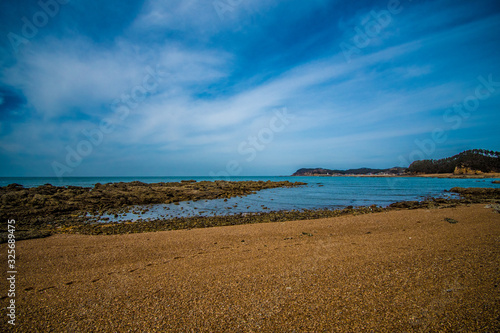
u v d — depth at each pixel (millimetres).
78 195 28750
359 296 5523
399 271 6902
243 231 13891
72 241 12172
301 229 14039
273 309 5109
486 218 15016
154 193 33875
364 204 29000
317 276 6738
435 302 5168
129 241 11969
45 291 6371
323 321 4637
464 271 6688
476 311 4762
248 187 54219
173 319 4871
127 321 4859
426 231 12289
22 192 25547
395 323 4512
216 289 6152
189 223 18266
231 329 4492
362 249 9305
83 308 5418
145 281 6871
